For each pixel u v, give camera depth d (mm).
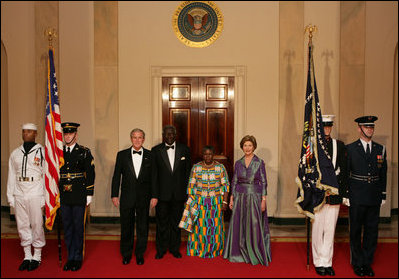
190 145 5383
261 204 3861
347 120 5109
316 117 3602
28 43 5336
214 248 3975
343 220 5184
